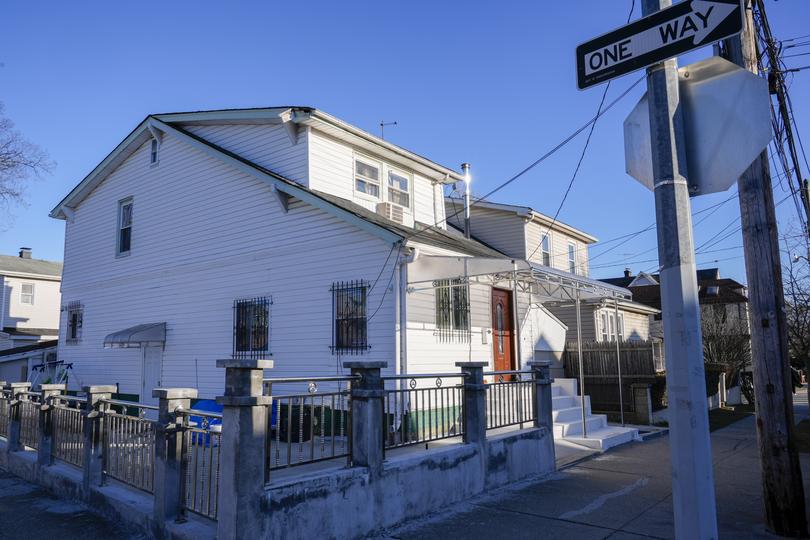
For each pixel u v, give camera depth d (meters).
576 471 8.74
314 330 11.23
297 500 5.11
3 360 20.34
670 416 3.14
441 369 11.12
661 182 3.32
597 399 15.59
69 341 17.11
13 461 8.70
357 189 13.28
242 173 12.93
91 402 6.92
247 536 4.67
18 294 29.44
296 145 12.52
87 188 17.09
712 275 48.06
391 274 10.31
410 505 6.27
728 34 3.25
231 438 4.78
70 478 7.16
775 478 5.76
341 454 5.89
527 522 6.19
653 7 3.58
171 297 14.09
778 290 5.94
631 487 7.71
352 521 5.59
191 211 13.96
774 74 8.36
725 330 25.45
